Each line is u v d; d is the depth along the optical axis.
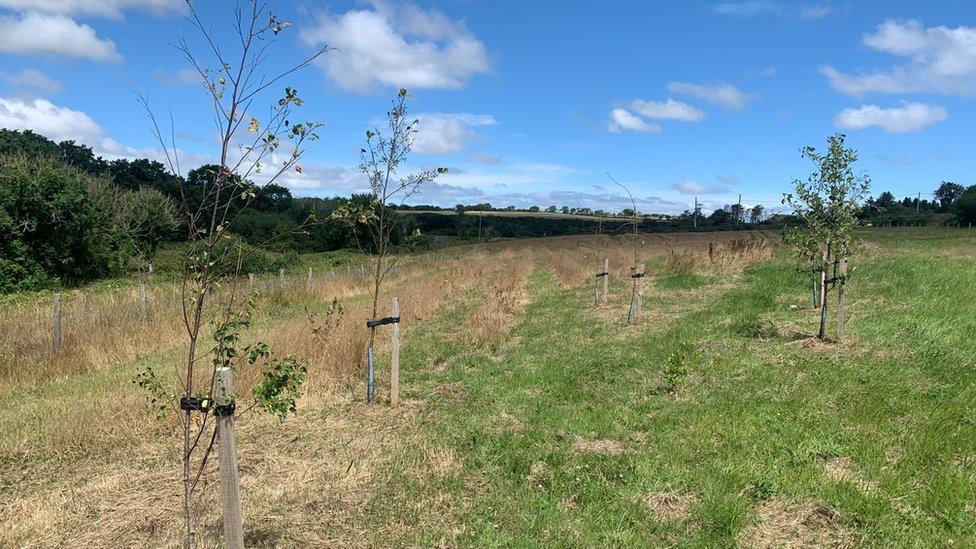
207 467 4.77
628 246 30.61
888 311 8.87
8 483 4.66
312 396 6.55
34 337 9.30
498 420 5.85
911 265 12.76
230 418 2.94
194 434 5.52
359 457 4.97
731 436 5.01
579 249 32.78
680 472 4.43
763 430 5.09
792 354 7.21
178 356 8.91
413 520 3.96
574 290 15.70
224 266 3.24
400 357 8.65
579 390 6.69
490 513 4.02
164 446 5.26
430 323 11.52
